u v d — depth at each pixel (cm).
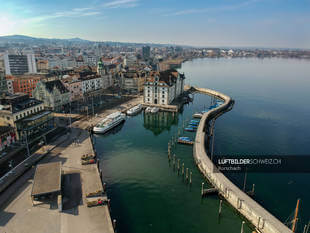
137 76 19150
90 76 17425
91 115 12319
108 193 6125
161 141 9788
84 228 4572
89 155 7531
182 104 15950
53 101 12512
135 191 6253
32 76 18388
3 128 7944
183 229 5025
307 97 18712
